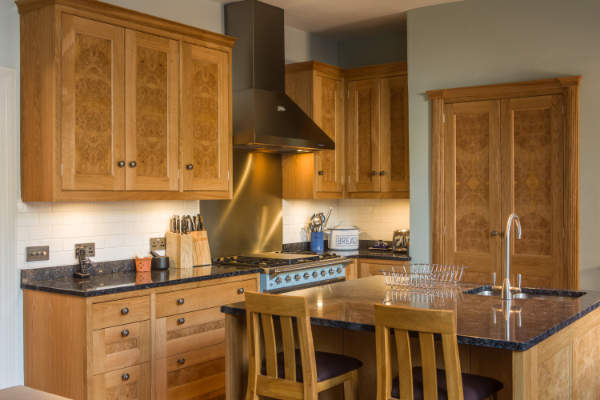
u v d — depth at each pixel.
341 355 2.85
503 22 4.90
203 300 3.99
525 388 2.19
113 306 3.45
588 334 3.02
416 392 2.35
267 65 5.05
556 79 4.58
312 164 5.61
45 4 3.52
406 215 6.18
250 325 2.67
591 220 4.52
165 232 4.55
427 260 5.23
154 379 3.68
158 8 4.48
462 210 5.06
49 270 3.82
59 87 3.50
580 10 4.59
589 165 4.53
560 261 4.64
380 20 5.62
